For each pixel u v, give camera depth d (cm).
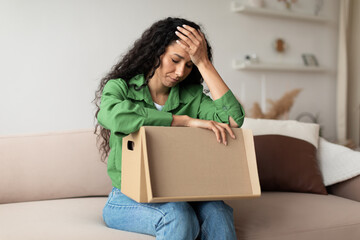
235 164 132
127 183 131
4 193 180
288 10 458
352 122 491
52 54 345
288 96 407
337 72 496
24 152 185
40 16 340
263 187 203
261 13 438
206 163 127
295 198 189
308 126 224
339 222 162
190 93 165
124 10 370
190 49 141
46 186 185
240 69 432
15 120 336
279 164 204
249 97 439
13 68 333
